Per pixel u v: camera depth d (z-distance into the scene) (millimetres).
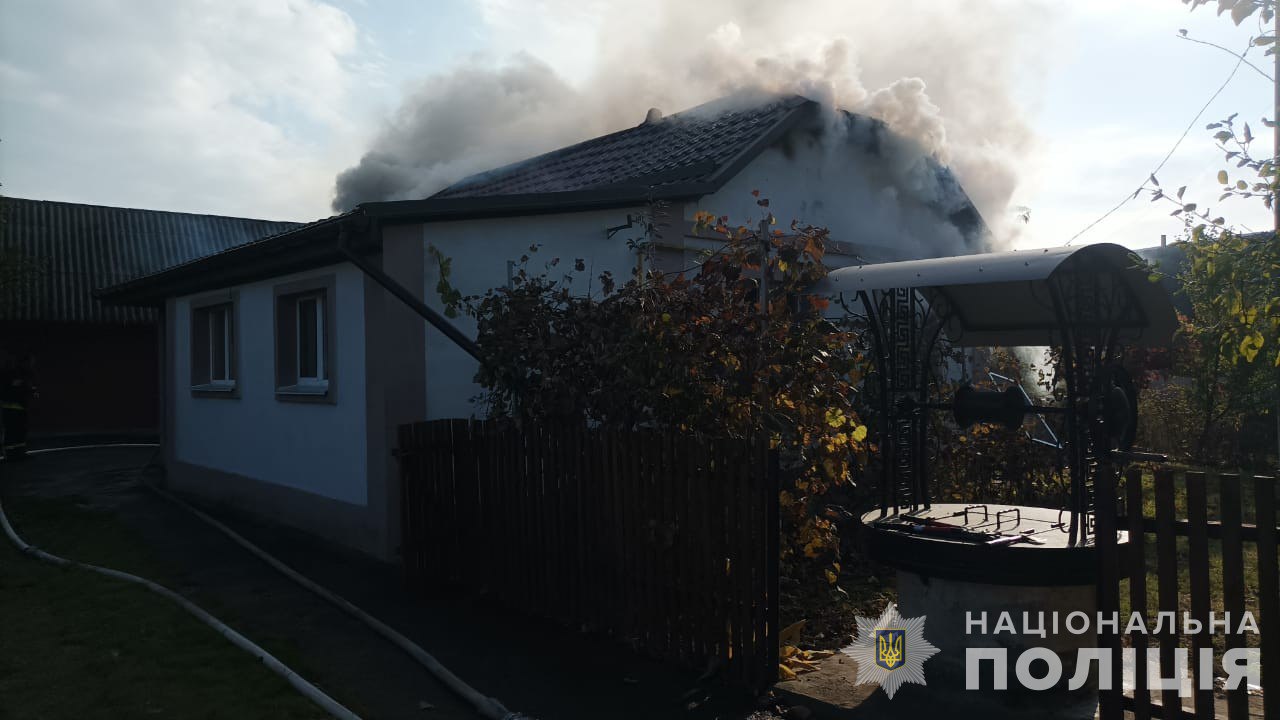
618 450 5246
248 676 4684
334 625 5785
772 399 5480
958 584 4449
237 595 6539
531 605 5875
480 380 6320
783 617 5727
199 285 10742
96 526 9266
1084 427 4520
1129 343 5359
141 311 21484
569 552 5586
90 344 21266
